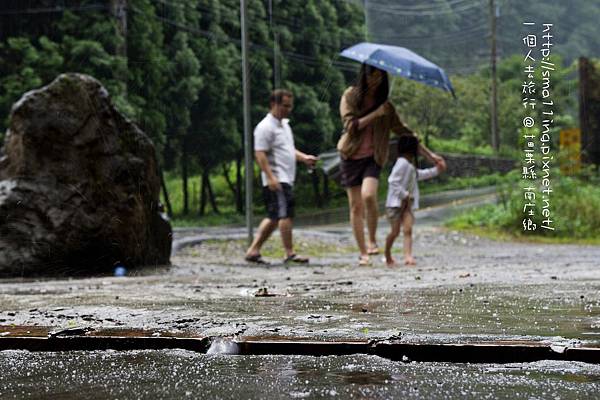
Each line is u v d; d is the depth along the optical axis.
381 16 30.56
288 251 8.83
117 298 4.12
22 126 7.21
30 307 3.64
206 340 2.33
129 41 26.05
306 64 27.55
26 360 2.12
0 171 7.31
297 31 27.23
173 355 2.18
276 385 1.71
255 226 22.55
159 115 25.88
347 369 1.90
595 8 30.03
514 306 3.39
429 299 3.80
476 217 18.00
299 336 2.38
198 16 28.30
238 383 1.74
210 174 34.44
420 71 7.99
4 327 2.71
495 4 34.75
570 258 9.43
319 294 4.22
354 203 8.07
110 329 2.60
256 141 8.66
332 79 22.28
